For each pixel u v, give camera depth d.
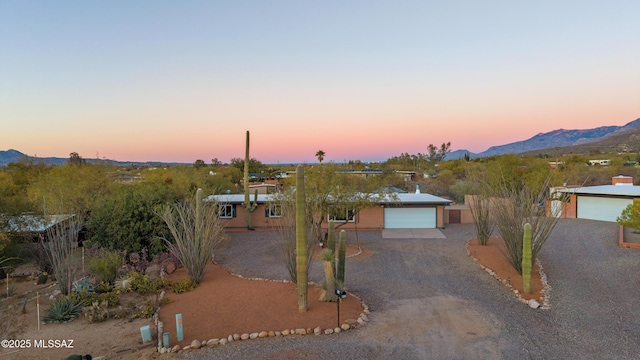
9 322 11.21
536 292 15.76
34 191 26.83
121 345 11.55
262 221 32.66
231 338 11.56
